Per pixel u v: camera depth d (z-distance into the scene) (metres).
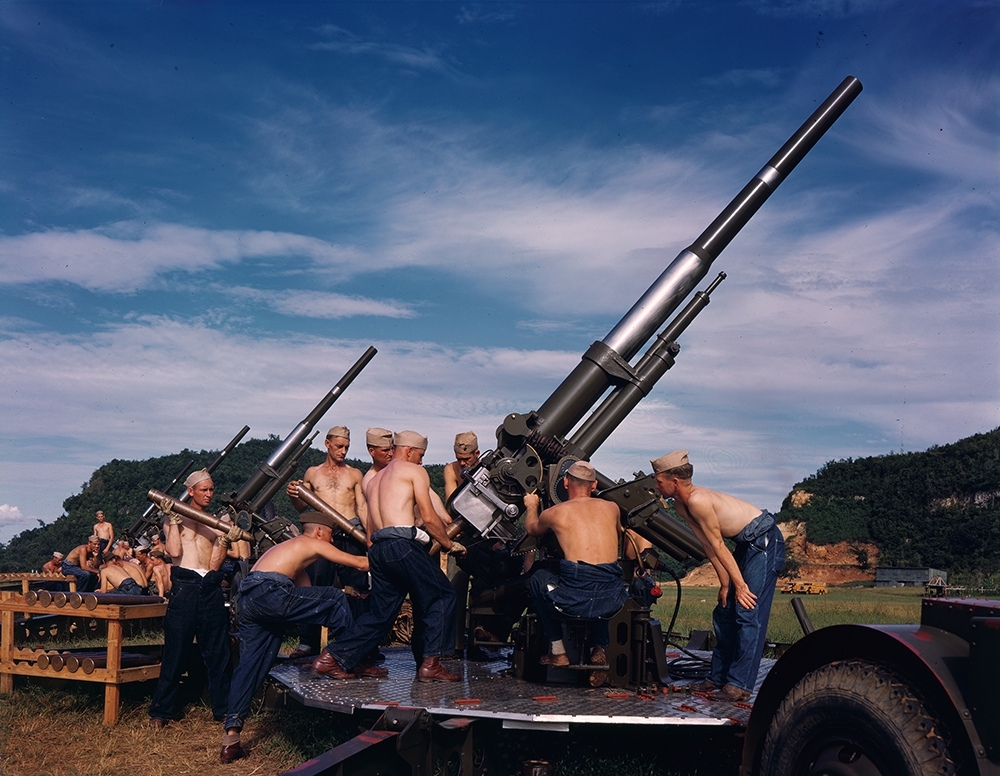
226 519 7.22
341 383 10.12
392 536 5.67
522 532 6.23
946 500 104.06
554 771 4.84
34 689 6.82
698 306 7.05
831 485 114.38
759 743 3.71
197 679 6.94
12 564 86.12
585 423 6.77
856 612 21.69
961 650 3.12
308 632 7.16
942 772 2.95
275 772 5.15
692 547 6.64
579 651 5.61
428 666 5.69
